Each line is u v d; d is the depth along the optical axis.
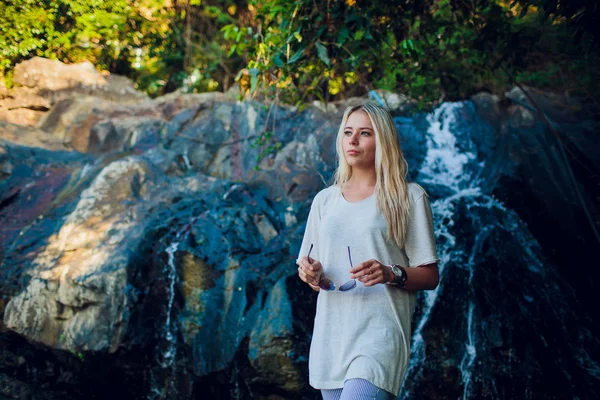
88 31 6.61
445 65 5.89
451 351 4.45
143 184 5.26
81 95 6.51
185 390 4.21
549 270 5.20
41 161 5.61
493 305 4.69
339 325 2.22
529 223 5.61
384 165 2.27
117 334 4.22
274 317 4.23
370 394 2.03
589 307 5.20
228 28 4.39
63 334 4.26
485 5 4.86
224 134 6.06
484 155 6.31
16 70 6.27
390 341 2.12
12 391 4.27
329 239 2.27
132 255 4.48
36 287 4.37
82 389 4.32
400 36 4.77
